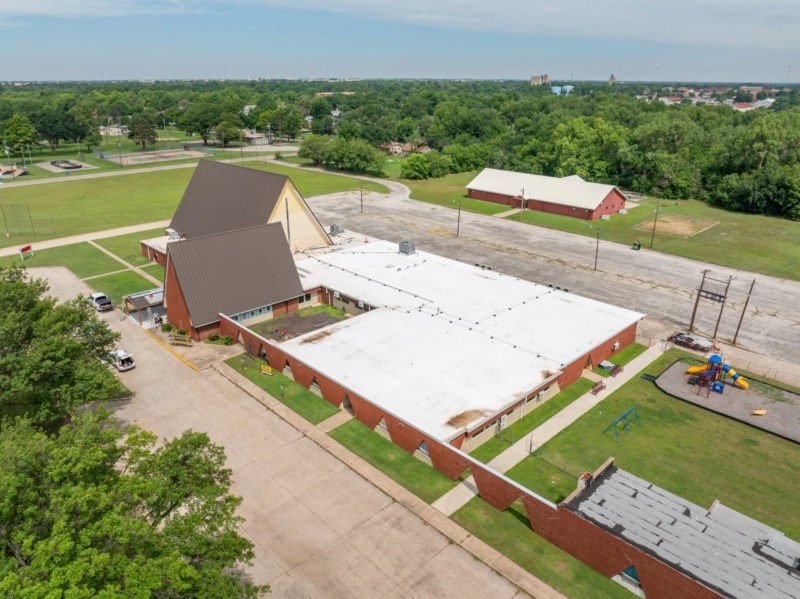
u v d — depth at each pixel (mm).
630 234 83375
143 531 18141
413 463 33031
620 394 40844
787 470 32906
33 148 156125
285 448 34281
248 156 157500
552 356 41344
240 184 67188
